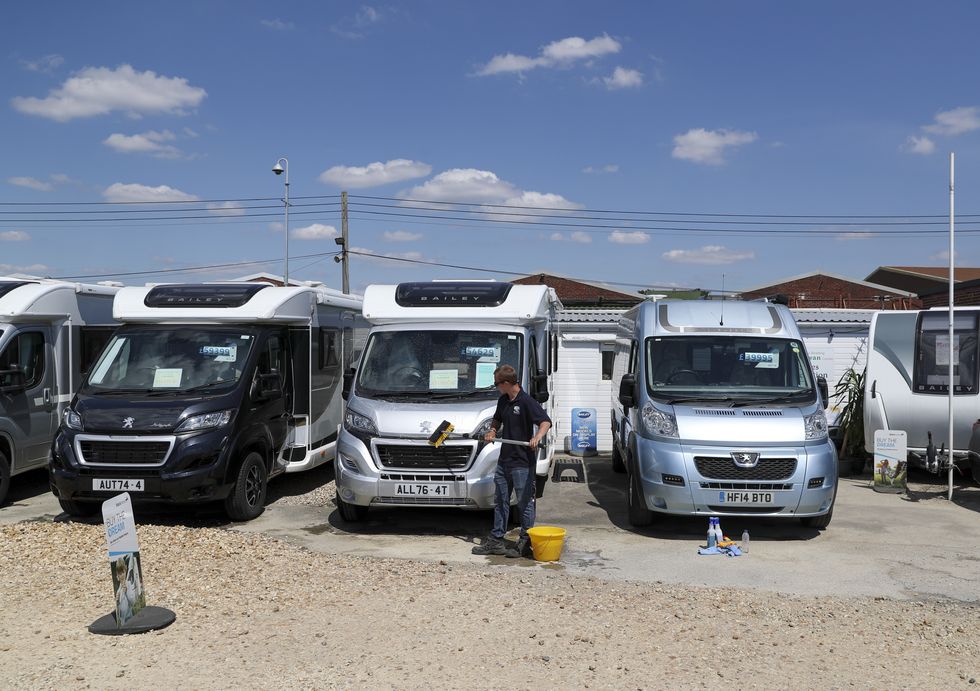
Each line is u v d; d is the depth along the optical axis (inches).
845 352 605.3
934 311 469.7
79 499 356.5
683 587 274.7
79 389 382.0
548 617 237.8
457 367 364.2
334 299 476.1
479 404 346.9
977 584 282.8
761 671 202.1
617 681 195.2
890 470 449.7
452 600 252.7
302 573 278.8
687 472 332.5
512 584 272.7
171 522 380.2
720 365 375.6
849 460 511.2
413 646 214.7
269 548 308.8
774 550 327.6
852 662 208.5
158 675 196.7
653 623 234.1
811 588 276.8
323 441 461.1
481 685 192.1
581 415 599.2
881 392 474.3
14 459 408.5
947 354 459.8
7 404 402.9
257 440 386.9
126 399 367.6
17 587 263.6
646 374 376.2
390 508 405.4
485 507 338.3
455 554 319.3
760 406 354.0
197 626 228.4
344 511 360.2
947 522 378.3
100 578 272.5
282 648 212.8
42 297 426.6
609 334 619.5
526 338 375.2
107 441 351.9
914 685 195.6
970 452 419.2
